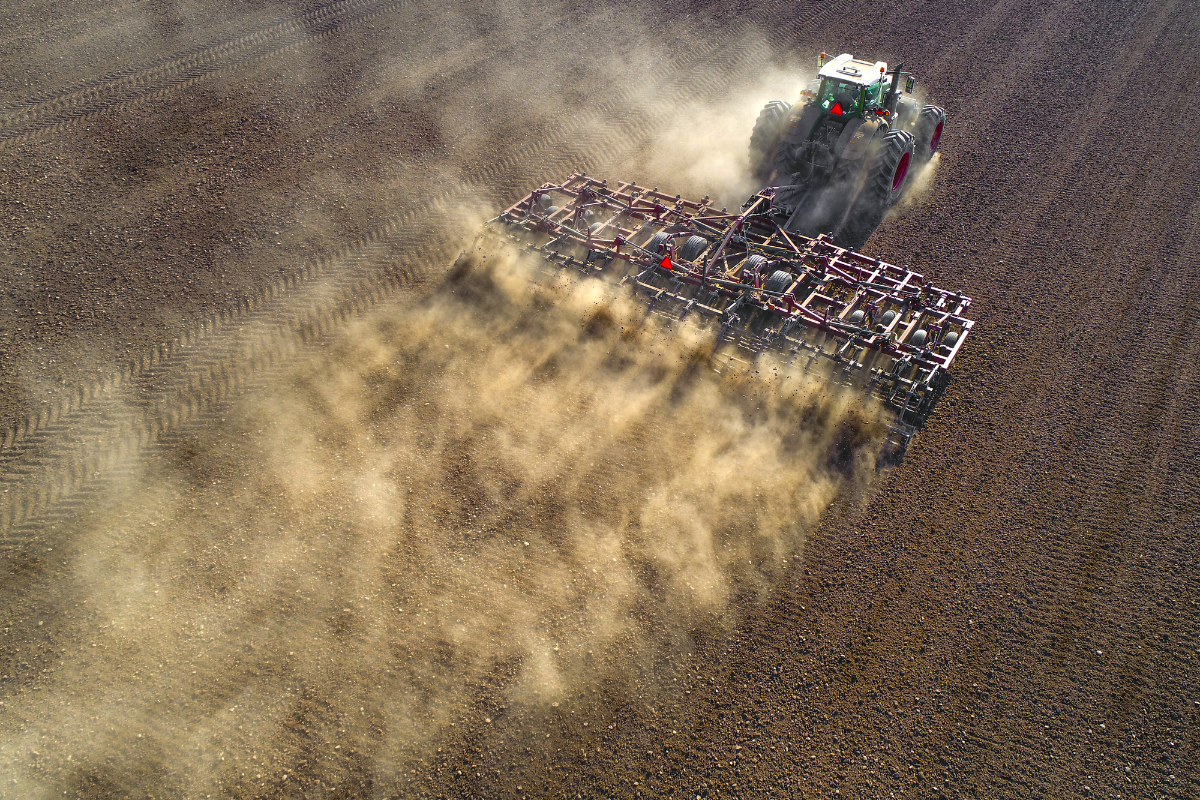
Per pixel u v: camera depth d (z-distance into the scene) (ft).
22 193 40.16
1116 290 34.76
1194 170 42.39
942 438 28.19
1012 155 44.27
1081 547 24.67
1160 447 27.81
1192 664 21.76
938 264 36.27
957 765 19.79
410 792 19.22
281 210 39.63
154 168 42.45
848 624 22.71
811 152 38.06
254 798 19.03
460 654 21.86
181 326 32.86
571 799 19.16
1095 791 19.30
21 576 23.56
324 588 23.40
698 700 21.04
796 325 29.53
